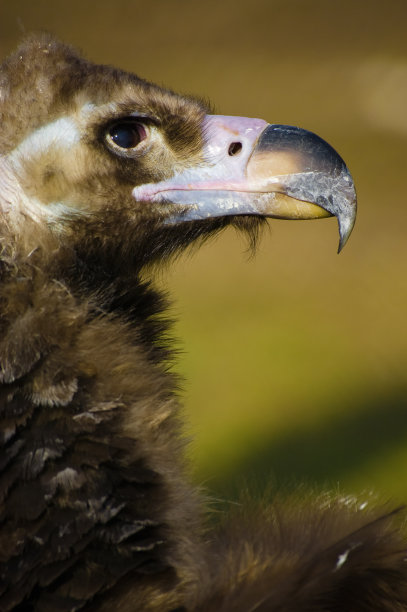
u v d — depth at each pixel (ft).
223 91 37.32
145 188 15.30
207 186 15.33
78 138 15.24
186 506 15.06
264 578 15.05
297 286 24.54
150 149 15.29
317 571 15.06
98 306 15.16
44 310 15.03
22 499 14.96
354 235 27.02
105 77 15.26
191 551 15.05
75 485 14.96
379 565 15.08
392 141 32.35
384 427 18.33
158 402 15.10
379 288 24.18
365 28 41.83
